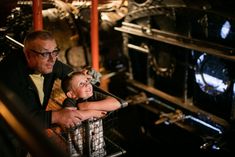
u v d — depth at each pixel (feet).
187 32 16.79
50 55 8.63
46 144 3.89
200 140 17.80
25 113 4.68
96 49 15.99
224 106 16.03
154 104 20.04
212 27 15.61
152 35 18.45
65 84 8.67
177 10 16.69
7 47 13.08
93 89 9.34
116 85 22.89
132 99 19.89
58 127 8.54
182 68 17.67
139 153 18.71
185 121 17.98
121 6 21.17
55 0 20.65
